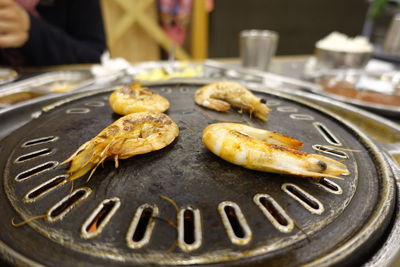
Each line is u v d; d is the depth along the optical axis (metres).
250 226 0.12
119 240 0.12
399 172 0.17
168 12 0.83
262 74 0.42
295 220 0.13
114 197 0.14
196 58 0.96
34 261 0.10
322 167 0.15
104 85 0.38
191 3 0.86
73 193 0.14
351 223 0.13
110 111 0.24
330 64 0.52
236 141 0.16
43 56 0.52
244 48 0.51
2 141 0.19
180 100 0.27
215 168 0.16
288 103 0.27
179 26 0.87
